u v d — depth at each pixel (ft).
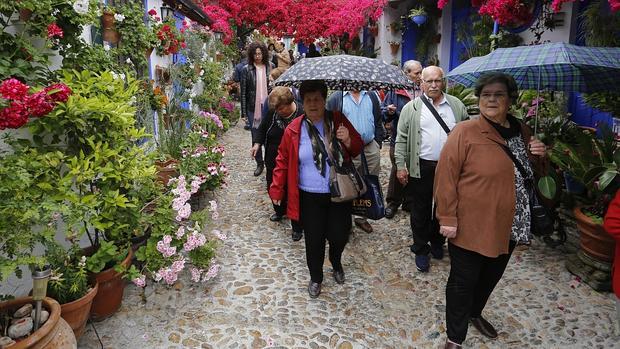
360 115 15.47
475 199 9.20
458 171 9.37
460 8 32.89
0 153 9.45
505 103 9.19
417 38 39.22
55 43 10.96
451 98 13.55
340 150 11.64
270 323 11.28
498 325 11.32
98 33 14.46
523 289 12.90
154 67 22.50
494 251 9.18
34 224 8.72
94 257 10.29
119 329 10.82
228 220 18.19
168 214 12.24
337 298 12.50
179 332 10.84
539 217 9.78
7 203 8.27
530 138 10.15
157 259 11.76
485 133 9.30
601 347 10.51
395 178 17.99
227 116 39.50
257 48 24.79
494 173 9.13
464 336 9.91
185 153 19.60
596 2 18.17
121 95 11.39
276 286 13.05
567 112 19.86
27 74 9.83
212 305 11.98
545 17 20.56
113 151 10.44
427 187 13.34
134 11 16.60
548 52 11.28
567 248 14.90
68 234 9.20
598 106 16.42
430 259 14.74
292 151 11.69
